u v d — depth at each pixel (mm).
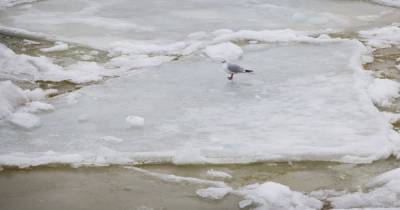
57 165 12820
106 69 18938
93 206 11289
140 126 14633
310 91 16922
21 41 21797
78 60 19750
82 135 14164
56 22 24438
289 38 22078
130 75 18328
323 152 13180
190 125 14766
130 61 19641
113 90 17078
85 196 11664
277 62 19516
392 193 11562
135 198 11586
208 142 13820
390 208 10430
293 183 12180
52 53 20438
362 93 16531
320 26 24422
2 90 15820
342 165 12852
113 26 23922
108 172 12617
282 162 13023
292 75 18281
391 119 15102
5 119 14906
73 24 24156
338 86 17219
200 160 13008
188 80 17922
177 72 18609
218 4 28547
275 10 27141
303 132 14305
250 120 15055
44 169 12688
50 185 12078
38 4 27828
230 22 24938
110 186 12055
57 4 27906
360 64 19141
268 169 12750
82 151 13383
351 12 26891
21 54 20219
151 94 16797
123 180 12305
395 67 19188
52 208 11195
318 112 15461
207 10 27234
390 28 23703
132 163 12992
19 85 17516
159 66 19172
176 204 11352
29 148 13477
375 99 16266
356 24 24672
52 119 15078
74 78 18109
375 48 21266
